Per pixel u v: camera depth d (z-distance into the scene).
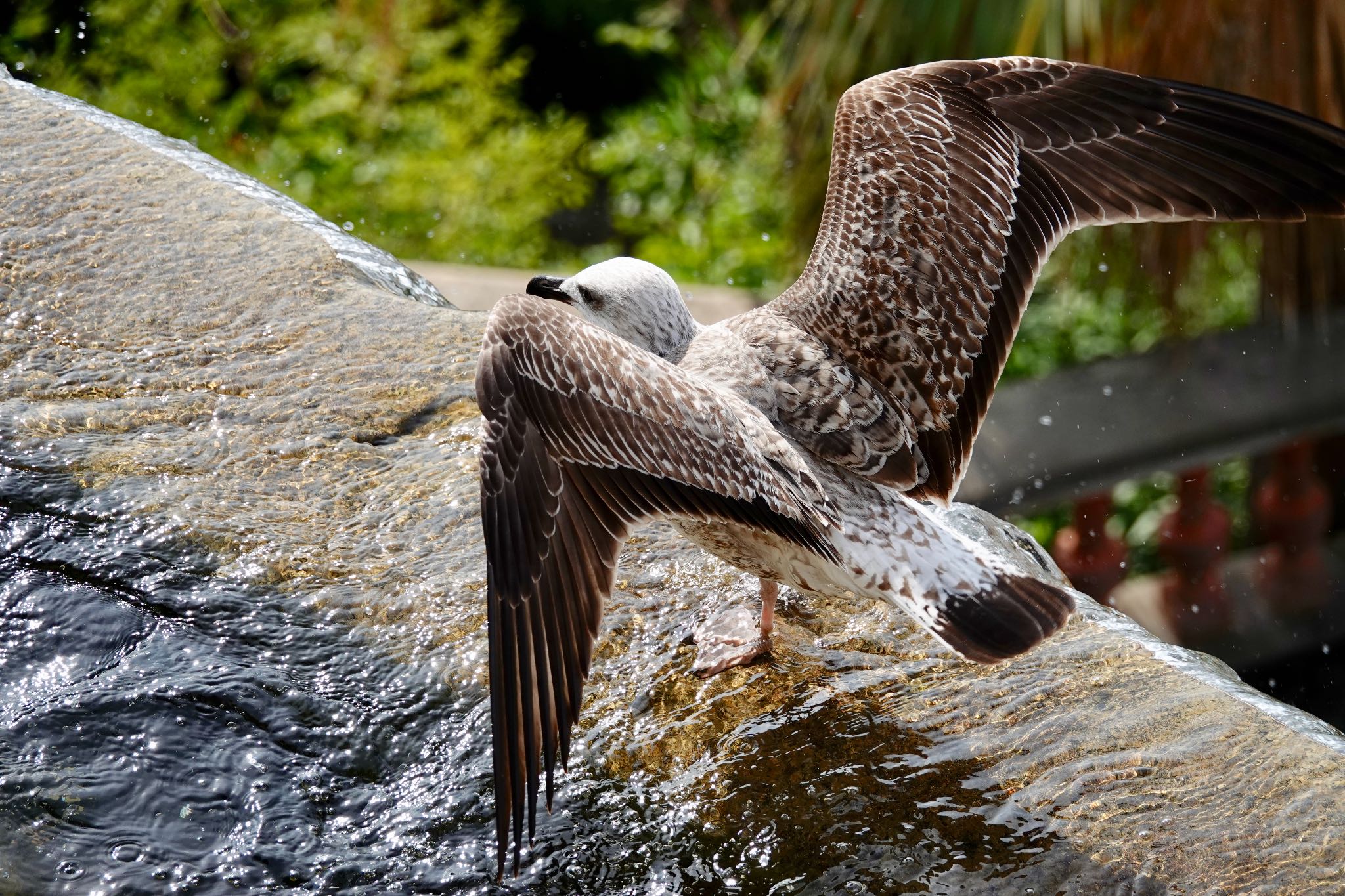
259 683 5.71
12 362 7.42
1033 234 5.56
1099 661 5.82
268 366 7.53
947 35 11.89
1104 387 13.44
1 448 6.77
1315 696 13.20
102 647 5.88
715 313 17.38
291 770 5.43
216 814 5.26
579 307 5.74
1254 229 12.38
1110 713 5.54
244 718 5.59
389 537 6.48
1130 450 12.75
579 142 21.42
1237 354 13.32
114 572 6.20
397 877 5.06
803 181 13.64
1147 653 5.87
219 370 7.48
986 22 11.73
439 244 19.33
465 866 5.09
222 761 5.43
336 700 5.68
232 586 6.15
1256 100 5.60
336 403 7.29
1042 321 16.39
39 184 8.80
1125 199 5.65
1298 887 4.79
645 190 20.80
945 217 5.42
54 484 6.58
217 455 6.90
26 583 6.12
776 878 4.98
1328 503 13.68
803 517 5.00
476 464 6.90
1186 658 6.00
